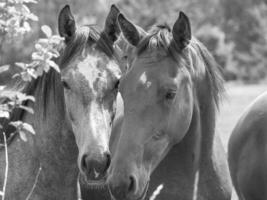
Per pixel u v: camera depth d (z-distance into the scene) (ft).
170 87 30.86
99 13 142.10
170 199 33.58
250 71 223.92
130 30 32.78
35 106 30.35
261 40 259.19
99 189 34.60
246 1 261.44
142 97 30.71
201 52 34.17
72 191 30.40
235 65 226.17
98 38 29.53
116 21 30.37
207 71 33.99
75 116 28.40
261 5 273.75
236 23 260.42
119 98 38.29
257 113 37.11
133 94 30.91
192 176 33.47
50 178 29.96
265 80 222.07
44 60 26.86
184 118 31.78
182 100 31.63
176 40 32.19
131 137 30.40
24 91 30.71
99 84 28.35
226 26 259.19
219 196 34.27
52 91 29.84
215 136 34.88
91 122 27.84
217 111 35.63
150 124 30.58
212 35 216.33
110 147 35.63
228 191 34.96
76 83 28.30
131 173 29.89
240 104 112.98
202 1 246.47
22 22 27.76
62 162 29.96
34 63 27.09
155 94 30.73
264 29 263.49
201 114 33.73
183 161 33.32
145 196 32.65
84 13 140.56
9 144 30.71
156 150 31.04
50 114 29.84
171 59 31.71
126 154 30.19
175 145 33.14
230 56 226.79
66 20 29.86
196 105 33.09
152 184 33.63
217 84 34.27
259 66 233.14
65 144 29.78
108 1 151.43
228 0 260.21
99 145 27.45
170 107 30.99
